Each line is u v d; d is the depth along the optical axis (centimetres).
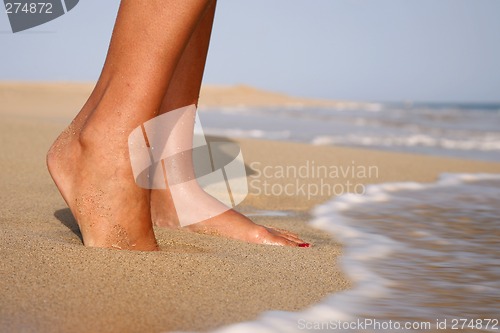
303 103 4791
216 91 5441
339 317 137
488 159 689
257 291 150
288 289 154
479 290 162
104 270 155
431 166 487
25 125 666
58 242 176
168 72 176
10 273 149
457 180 409
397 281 168
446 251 206
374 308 144
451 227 249
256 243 213
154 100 177
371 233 237
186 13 170
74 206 180
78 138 180
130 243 179
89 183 177
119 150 176
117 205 177
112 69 176
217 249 195
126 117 175
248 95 5378
